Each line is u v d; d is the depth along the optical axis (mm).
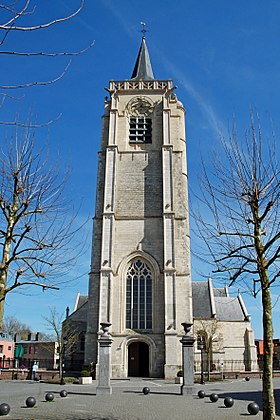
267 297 12492
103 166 48875
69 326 53094
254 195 13883
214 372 48281
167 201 45594
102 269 42812
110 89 52281
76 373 46344
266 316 12297
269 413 11328
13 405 20500
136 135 50500
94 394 26469
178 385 33594
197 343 53438
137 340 41344
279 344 71250
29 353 89750
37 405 20609
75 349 53688
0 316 11555
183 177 52375
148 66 59250
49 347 84125
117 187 47438
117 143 49812
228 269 14023
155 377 40031
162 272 43375
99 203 47062
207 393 27797
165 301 41500
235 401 23031
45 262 13102
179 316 42156
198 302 60938
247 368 59219
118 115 51469
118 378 40031
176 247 44875
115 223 45656
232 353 59844
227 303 63688
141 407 20000
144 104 52031
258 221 13641
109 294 42125
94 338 41625
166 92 51969
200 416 17250
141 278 43812
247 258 13500
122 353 40844
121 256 44406
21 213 12680
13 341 86625
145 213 46062
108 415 17391
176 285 42969
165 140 48594
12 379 42656
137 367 45281
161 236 44938
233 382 40156
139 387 31562
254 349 59719
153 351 40875
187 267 43969
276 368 66500
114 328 41906
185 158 53906
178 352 40688
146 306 42844
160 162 48531
